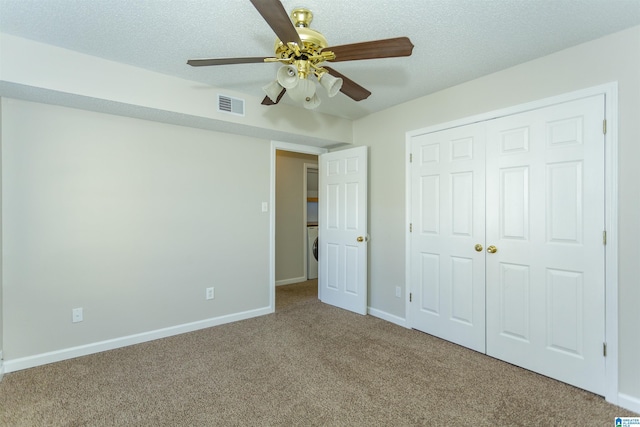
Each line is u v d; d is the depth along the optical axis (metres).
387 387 2.09
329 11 1.71
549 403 1.92
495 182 2.49
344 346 2.72
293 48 1.59
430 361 2.45
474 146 2.62
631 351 1.87
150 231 2.84
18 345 2.29
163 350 2.63
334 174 3.88
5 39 1.97
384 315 3.39
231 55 2.23
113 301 2.67
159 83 2.51
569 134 2.12
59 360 2.43
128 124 2.73
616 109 1.92
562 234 2.14
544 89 2.23
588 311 2.03
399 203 3.24
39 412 1.82
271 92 2.02
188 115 2.68
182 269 3.02
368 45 1.55
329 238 3.95
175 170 2.97
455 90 2.76
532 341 2.29
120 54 2.22
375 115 3.51
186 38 2.02
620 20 1.81
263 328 3.13
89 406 1.88
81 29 1.92
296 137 3.49
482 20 1.81
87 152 2.55
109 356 2.52
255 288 3.49
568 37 1.98
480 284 2.58
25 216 2.32
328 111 3.47
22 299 2.30
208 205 3.17
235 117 2.92
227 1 1.65
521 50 2.15
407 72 2.50
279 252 5.04
